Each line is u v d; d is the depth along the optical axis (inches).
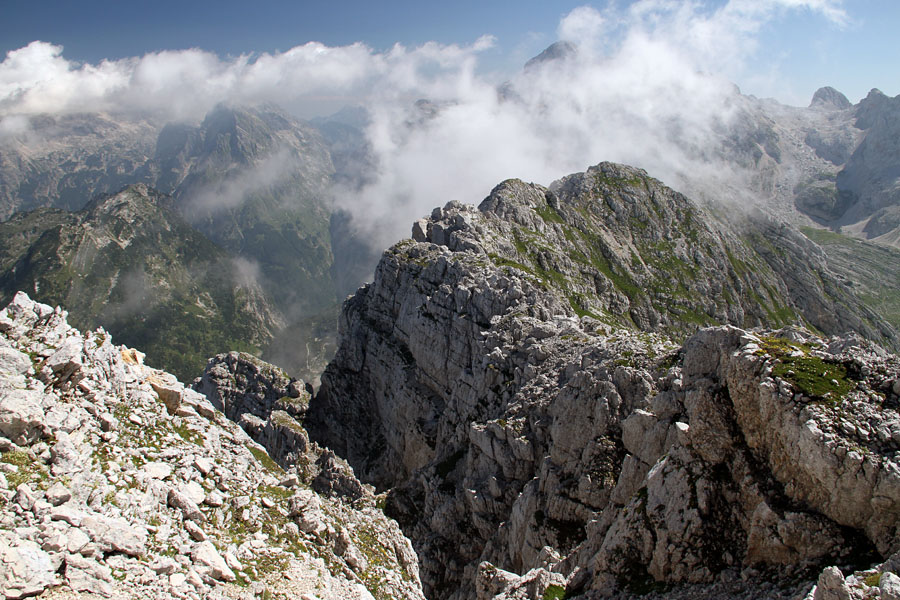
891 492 1073.5
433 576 2778.1
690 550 1332.4
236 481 1434.5
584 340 3316.9
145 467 1231.5
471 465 3095.5
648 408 2235.5
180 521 1179.9
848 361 1274.6
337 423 5438.0
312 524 1465.3
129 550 997.2
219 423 1707.7
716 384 1454.2
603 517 1780.3
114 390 1370.6
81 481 1057.5
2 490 938.1
